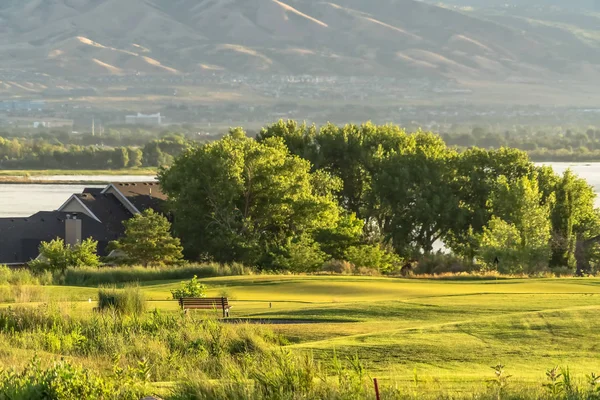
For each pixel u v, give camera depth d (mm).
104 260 194875
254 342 64125
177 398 45250
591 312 72625
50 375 46562
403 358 58594
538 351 60344
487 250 182250
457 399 44000
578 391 45500
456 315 81000
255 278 135500
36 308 79000
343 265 182250
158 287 126000
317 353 59969
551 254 192625
